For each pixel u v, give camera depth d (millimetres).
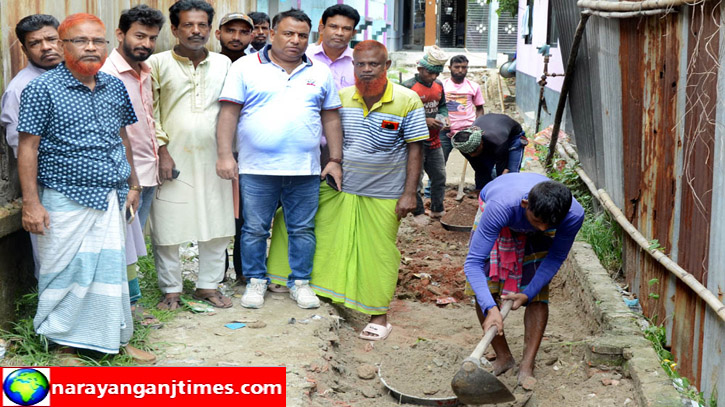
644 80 5523
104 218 4168
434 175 8625
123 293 4324
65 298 4176
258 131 5074
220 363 4395
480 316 4812
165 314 5113
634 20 5723
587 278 5797
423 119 5254
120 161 4242
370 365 4766
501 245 4508
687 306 4672
